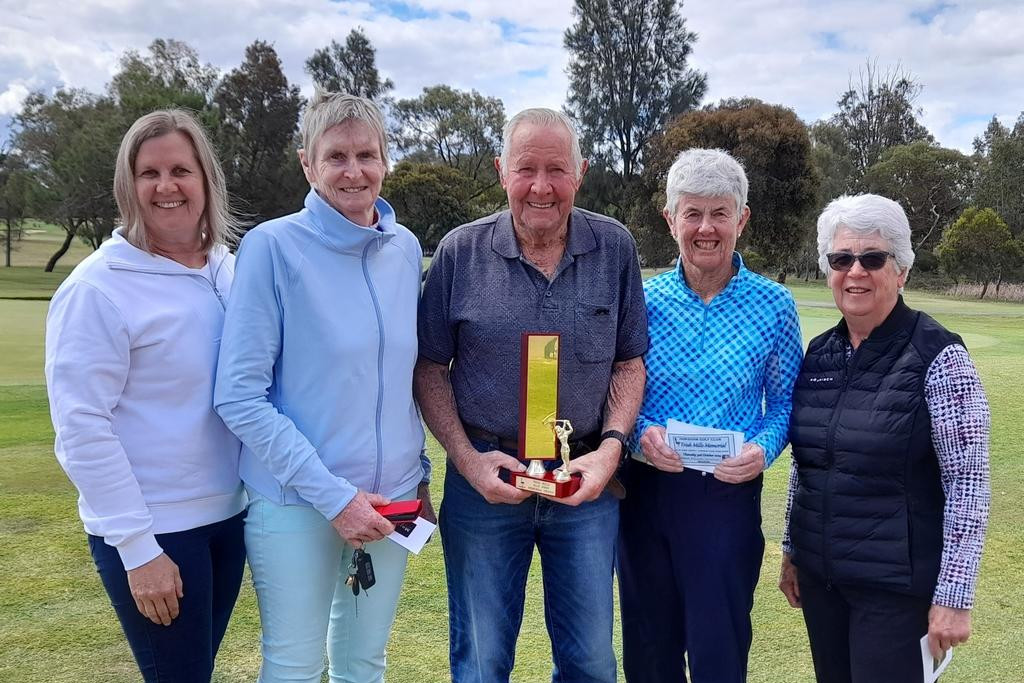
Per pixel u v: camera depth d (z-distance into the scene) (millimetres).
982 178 43062
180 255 2014
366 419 2018
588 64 39469
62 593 3457
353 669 2203
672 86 39188
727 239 2242
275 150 38750
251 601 3447
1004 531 4391
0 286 24812
